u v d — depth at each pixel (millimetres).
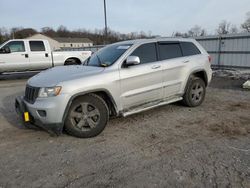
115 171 2848
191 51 5434
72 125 3734
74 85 3568
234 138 3750
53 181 2664
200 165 2928
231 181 2578
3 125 4582
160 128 4246
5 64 10789
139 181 2627
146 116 4926
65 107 3518
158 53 4734
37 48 11445
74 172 2846
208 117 4801
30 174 2818
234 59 12562
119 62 4133
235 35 12281
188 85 5281
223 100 6238
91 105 3822
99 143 3660
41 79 3832
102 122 3916
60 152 3379
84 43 83438
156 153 3287
